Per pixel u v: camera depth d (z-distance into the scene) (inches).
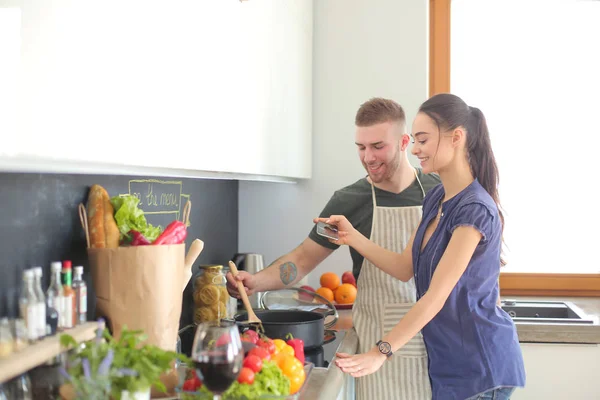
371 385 98.0
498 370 79.6
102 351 46.3
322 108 132.7
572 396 113.0
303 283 119.9
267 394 55.1
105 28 45.8
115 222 62.7
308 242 105.3
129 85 49.6
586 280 136.9
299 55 116.3
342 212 105.0
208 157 68.0
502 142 140.3
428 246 83.0
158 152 55.2
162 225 88.6
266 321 87.8
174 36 58.2
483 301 80.2
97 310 60.2
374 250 92.4
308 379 68.6
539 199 139.5
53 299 52.9
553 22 138.1
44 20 38.6
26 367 45.3
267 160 93.8
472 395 80.3
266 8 91.5
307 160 126.6
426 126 81.4
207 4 66.8
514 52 139.3
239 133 79.5
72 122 41.9
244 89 81.4
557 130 138.8
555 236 139.3
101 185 69.7
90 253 60.6
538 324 113.0
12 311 54.3
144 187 82.0
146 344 54.2
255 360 57.6
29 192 56.4
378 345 74.3
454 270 76.3
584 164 138.3
